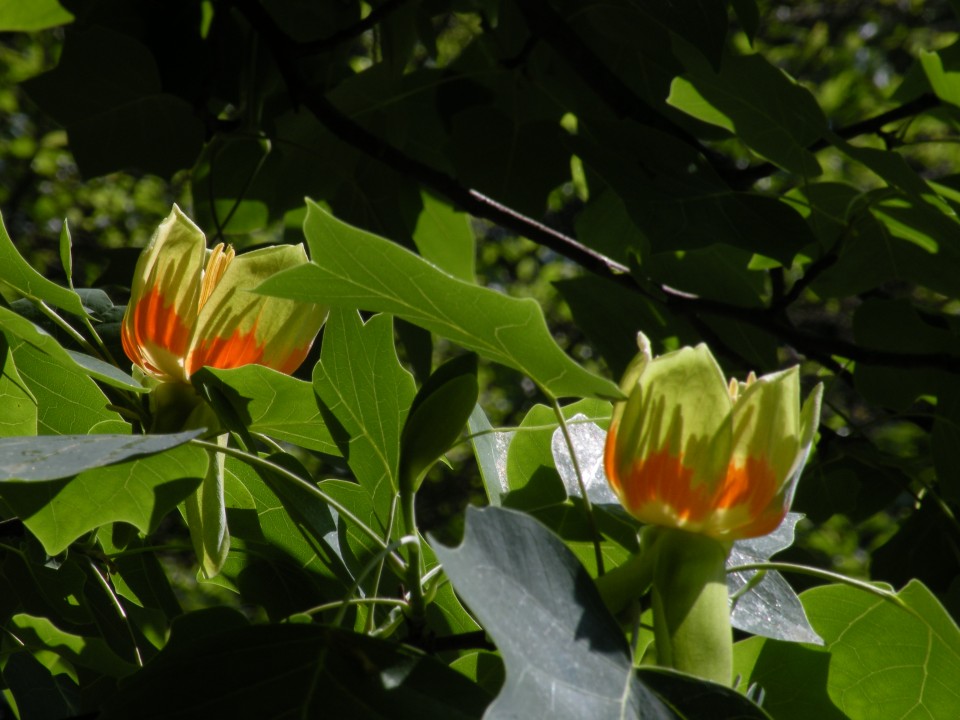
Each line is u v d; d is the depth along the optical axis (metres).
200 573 1.03
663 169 1.49
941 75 1.58
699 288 1.83
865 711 1.05
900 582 1.59
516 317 0.98
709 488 0.98
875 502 1.69
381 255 0.98
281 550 1.09
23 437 0.99
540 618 0.95
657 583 0.98
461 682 0.97
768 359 1.88
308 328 1.04
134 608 1.15
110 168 1.77
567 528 1.07
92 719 1.02
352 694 0.96
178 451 1.03
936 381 1.53
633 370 1.00
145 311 1.03
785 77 1.40
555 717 0.93
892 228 1.58
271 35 1.71
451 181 1.68
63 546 1.02
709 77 1.42
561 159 1.88
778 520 0.99
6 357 1.06
